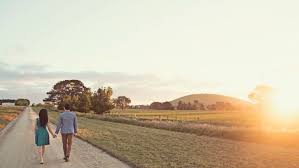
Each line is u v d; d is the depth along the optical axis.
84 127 36.12
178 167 12.82
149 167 12.58
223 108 175.00
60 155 15.77
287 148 20.02
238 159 15.27
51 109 147.88
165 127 36.22
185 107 175.88
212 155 16.34
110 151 16.50
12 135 26.50
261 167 13.36
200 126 31.67
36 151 17.19
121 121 49.56
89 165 13.11
